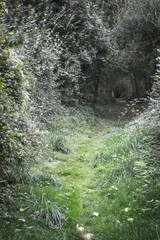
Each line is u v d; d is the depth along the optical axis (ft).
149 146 15.26
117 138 21.31
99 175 14.28
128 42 44.09
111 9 50.65
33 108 19.01
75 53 32.71
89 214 10.32
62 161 17.02
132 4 42.47
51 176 13.32
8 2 25.30
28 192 11.06
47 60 22.72
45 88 23.58
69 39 32.01
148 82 58.95
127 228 8.91
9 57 14.14
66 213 10.14
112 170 14.29
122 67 49.44
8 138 10.89
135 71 58.29
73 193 12.01
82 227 9.39
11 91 14.51
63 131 23.22
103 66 41.86
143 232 8.52
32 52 21.06
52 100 24.43
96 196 11.94
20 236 8.11
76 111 30.71
